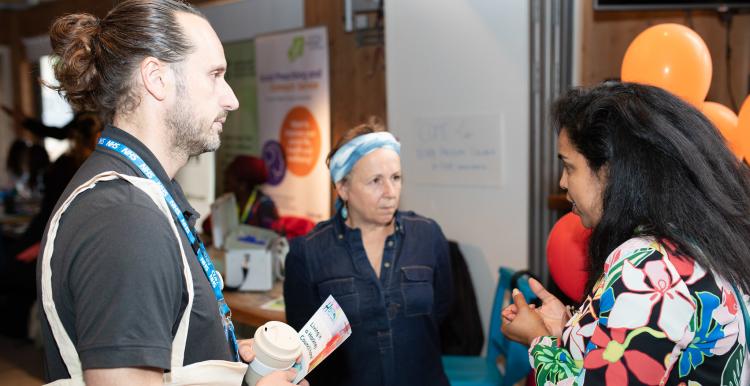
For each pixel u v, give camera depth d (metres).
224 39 4.39
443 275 1.84
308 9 3.86
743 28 3.03
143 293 0.82
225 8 4.36
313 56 3.65
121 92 0.95
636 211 0.96
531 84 2.74
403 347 1.69
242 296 2.58
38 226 3.74
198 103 0.98
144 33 0.93
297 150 3.84
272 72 3.92
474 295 2.96
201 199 3.96
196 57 0.97
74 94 0.99
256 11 4.16
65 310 0.86
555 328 1.29
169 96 0.95
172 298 0.87
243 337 2.96
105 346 0.79
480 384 2.27
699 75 1.57
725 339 0.92
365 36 3.57
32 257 3.69
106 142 0.96
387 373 1.67
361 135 1.70
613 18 2.96
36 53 6.14
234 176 3.47
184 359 0.94
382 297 1.68
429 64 3.05
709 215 0.92
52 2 5.90
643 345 0.88
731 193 0.96
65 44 0.97
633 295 0.90
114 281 0.81
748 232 0.96
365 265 1.71
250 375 1.09
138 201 0.87
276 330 1.12
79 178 0.92
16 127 6.47
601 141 0.98
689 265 0.91
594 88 1.06
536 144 2.75
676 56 1.57
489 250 2.96
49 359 0.93
